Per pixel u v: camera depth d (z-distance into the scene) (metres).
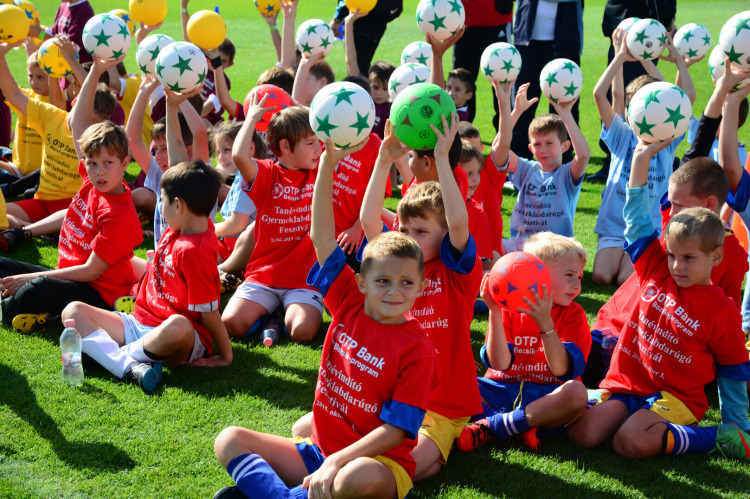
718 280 4.30
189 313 4.52
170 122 5.36
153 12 7.80
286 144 5.03
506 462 3.62
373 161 5.32
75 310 4.44
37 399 4.05
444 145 3.30
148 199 7.05
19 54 17.34
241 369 4.53
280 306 5.13
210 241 4.43
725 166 4.64
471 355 3.57
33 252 6.32
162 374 4.41
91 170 4.88
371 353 3.08
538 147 6.12
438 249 3.49
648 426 3.62
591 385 4.39
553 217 6.15
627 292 4.55
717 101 4.57
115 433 3.76
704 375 3.71
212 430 3.82
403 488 3.06
